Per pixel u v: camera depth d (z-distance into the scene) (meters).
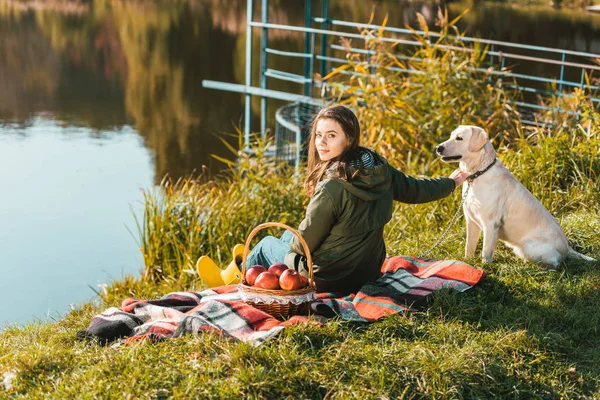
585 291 4.23
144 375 3.12
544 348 3.49
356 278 4.01
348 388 3.09
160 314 3.86
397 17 21.11
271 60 21.97
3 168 12.63
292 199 7.09
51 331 4.19
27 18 31.80
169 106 18.09
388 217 3.95
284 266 3.79
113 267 7.87
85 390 3.04
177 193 7.47
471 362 3.31
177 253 6.76
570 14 19.23
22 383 3.23
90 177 12.13
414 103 7.78
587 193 6.12
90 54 24.92
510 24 17.80
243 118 16.89
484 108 7.86
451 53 7.95
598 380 3.31
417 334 3.62
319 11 25.80
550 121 7.93
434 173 6.94
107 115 17.20
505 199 4.49
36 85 20.47
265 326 3.55
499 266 4.58
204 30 28.48
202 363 3.23
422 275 4.30
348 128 3.82
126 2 36.25
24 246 8.63
